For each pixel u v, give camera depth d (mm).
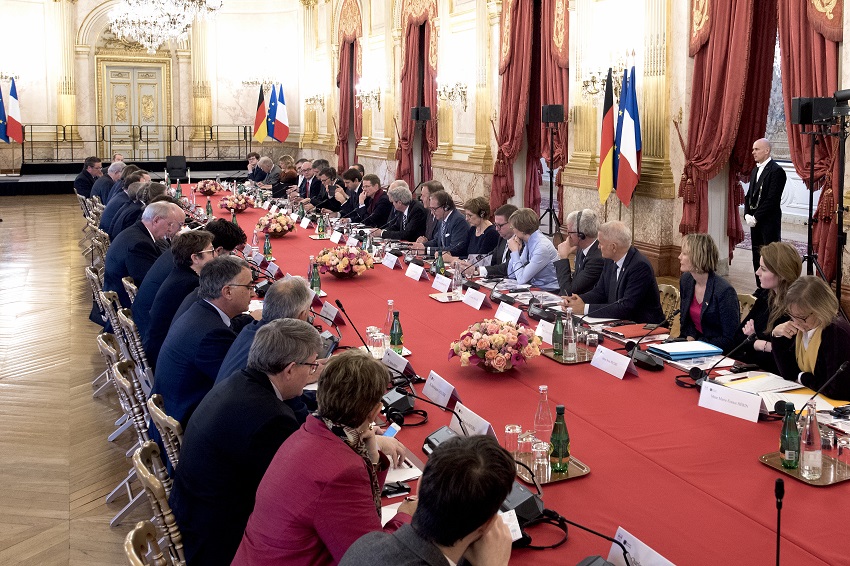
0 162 18219
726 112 7574
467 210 6703
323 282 5703
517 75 10805
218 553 2457
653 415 3084
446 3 12695
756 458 2689
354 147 17422
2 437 4781
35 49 18328
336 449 2088
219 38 19922
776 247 3883
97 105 19312
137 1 14094
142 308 4902
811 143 6332
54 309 7941
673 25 8141
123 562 3412
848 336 3287
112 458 4492
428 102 13562
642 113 8578
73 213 14953
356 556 1627
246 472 2469
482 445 1628
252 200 10125
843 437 2721
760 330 4086
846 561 2037
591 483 2516
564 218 10039
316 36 18875
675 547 2125
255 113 20344
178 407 3465
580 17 9484
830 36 6430
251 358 2588
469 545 1675
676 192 8352
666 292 5090
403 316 4684
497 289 5328
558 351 3803
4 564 3395
